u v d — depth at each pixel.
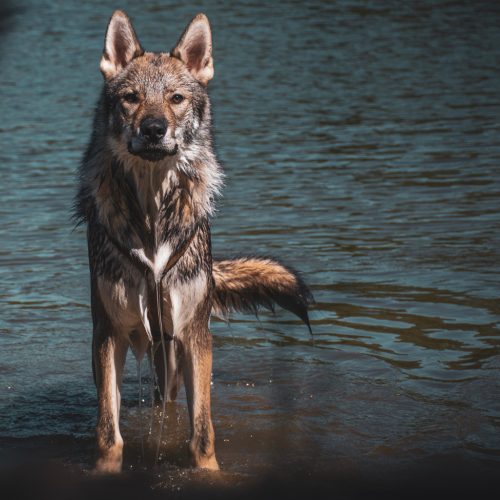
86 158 11.45
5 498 9.68
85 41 82.12
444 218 23.83
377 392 12.79
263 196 27.34
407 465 10.31
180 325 10.93
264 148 36.22
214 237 22.27
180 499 9.67
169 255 10.66
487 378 12.97
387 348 14.57
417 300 16.88
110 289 10.62
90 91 54.88
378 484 9.83
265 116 45.06
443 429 11.35
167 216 10.70
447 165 31.70
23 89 56.00
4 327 15.96
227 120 43.97
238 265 12.97
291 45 77.50
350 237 22.05
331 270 19.05
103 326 10.85
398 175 30.23
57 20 97.12
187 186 10.91
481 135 37.75
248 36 83.50
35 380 13.75
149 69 10.86
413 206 25.45
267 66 65.44
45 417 12.41
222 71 63.34
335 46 76.62
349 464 10.44
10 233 23.00
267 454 10.91
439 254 20.16
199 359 11.02
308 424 11.80
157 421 12.67
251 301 13.27
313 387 13.12
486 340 14.62
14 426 12.04
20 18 93.50
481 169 30.73
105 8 106.50
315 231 22.77
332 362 14.12
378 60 67.88
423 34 83.50
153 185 10.67
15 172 31.30
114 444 10.52
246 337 15.89
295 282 12.95
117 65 11.28
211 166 11.41
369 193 27.48
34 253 21.08
